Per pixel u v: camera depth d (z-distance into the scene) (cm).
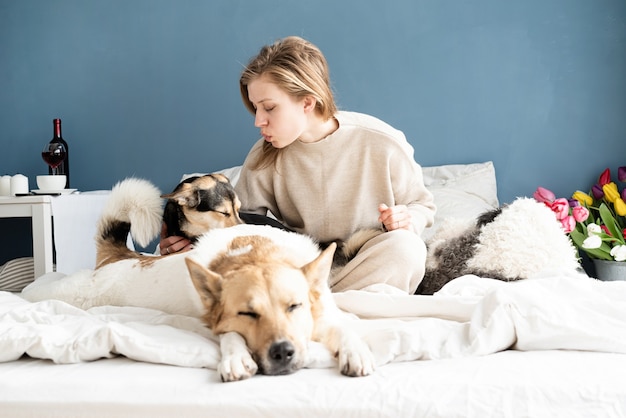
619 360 118
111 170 363
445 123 334
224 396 105
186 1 355
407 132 337
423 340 124
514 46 328
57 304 154
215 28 353
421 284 223
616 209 305
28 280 290
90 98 364
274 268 132
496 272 218
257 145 234
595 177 326
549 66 327
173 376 112
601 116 324
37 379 111
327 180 216
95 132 364
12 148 371
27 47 367
